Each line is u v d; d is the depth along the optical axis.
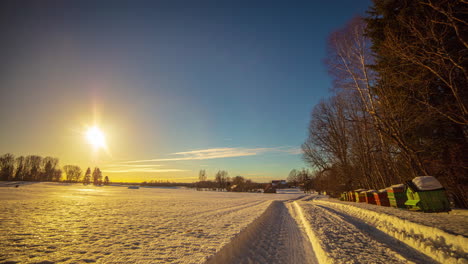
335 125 33.94
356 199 21.59
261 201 32.41
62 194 41.47
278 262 5.86
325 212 15.23
